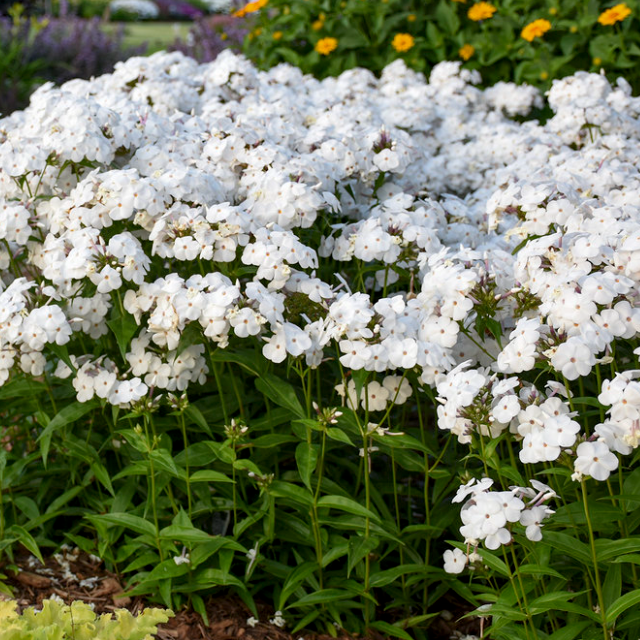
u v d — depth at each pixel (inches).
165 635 132.2
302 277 134.6
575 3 293.4
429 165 204.7
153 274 153.0
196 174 143.6
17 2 708.7
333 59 318.3
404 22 316.8
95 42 502.3
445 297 126.1
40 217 149.6
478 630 139.4
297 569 132.0
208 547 132.8
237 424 135.1
